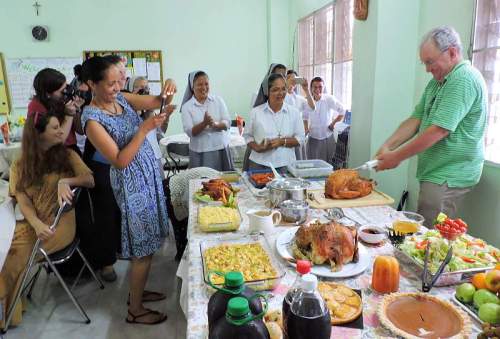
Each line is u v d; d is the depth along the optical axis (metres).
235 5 5.57
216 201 1.76
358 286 1.03
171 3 5.40
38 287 2.48
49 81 2.25
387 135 2.54
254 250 1.20
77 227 2.39
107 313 2.20
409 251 1.11
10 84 5.24
